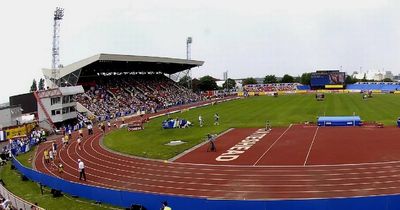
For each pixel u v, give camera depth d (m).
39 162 44.03
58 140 61.19
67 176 35.94
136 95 114.06
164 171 34.88
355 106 84.00
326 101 100.62
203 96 145.00
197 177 32.22
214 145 44.28
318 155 37.38
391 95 119.31
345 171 31.31
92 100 97.06
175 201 23.81
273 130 55.09
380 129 51.66
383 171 30.86
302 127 56.84
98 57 89.00
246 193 27.28
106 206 26.88
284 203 21.88
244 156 38.59
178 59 122.12
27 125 70.44
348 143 42.81
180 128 63.06
